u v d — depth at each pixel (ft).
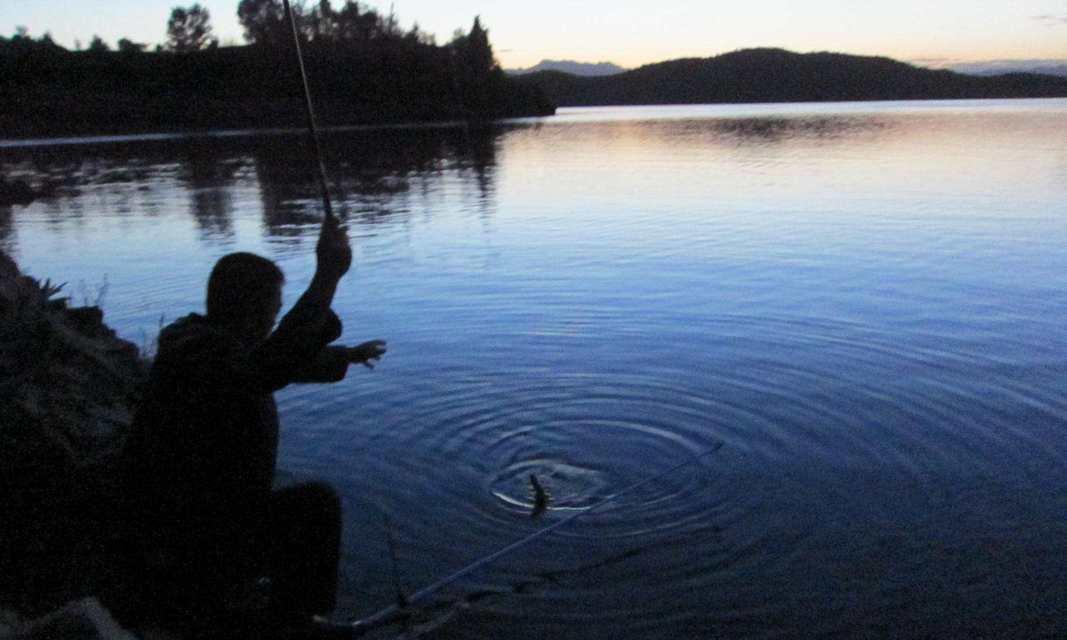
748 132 144.87
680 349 25.91
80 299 33.17
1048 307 30.01
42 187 76.28
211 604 10.27
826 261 37.96
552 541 15.64
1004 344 25.94
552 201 60.18
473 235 46.55
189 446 9.70
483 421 20.85
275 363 9.52
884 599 13.79
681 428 20.30
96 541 12.25
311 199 64.59
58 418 14.35
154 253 43.47
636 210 54.70
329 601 10.96
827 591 14.01
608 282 34.58
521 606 13.73
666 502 16.94
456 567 14.84
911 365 24.20
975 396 21.86
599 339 27.07
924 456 18.69
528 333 27.81
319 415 21.31
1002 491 17.15
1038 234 43.83
